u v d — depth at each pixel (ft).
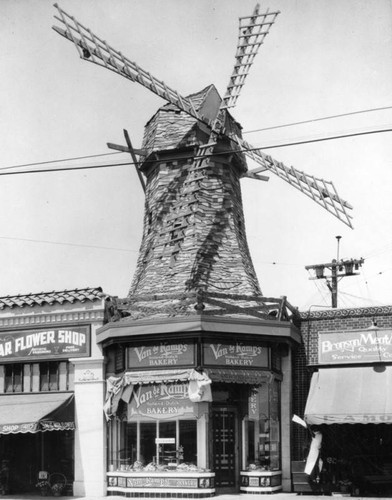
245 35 96.63
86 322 85.92
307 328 89.10
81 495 82.28
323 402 81.25
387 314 86.12
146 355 80.23
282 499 75.15
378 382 81.82
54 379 87.81
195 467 77.56
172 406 78.89
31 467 86.99
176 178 97.96
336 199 99.35
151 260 95.04
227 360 79.56
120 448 82.12
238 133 104.32
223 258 93.20
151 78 90.17
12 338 88.89
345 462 82.33
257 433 82.74
